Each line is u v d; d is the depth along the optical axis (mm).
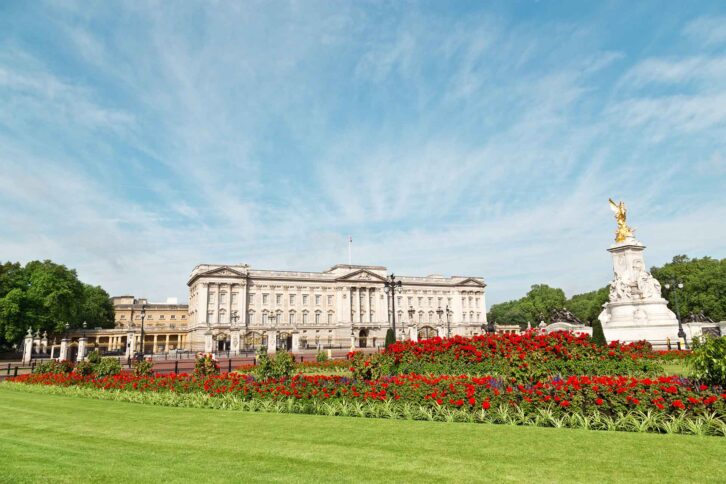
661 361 31672
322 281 136000
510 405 14141
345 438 12055
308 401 17172
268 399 17891
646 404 12703
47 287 87188
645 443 10797
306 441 11805
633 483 8242
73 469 9391
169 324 153125
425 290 148500
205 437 12555
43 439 12648
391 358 25078
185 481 8609
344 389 17109
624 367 22438
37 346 93438
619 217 51781
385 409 15461
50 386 25891
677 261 110125
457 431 12602
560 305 161500
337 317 135000
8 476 8859
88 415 16812
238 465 9656
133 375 25016
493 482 8406
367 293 139875
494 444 11047
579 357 22859
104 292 132125
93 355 29453
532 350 22891
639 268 49844
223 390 19484
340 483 8430
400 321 142125
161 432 13375
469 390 14820
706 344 13562
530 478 8586
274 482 8539
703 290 94938
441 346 24953
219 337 118125
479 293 156500
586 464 9336
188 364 49500
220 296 123188
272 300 129875
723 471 8758
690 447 10383
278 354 20656
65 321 92875
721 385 13039
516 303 186250
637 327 46469
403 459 9961
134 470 9312
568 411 13391
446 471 9062
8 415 17047
